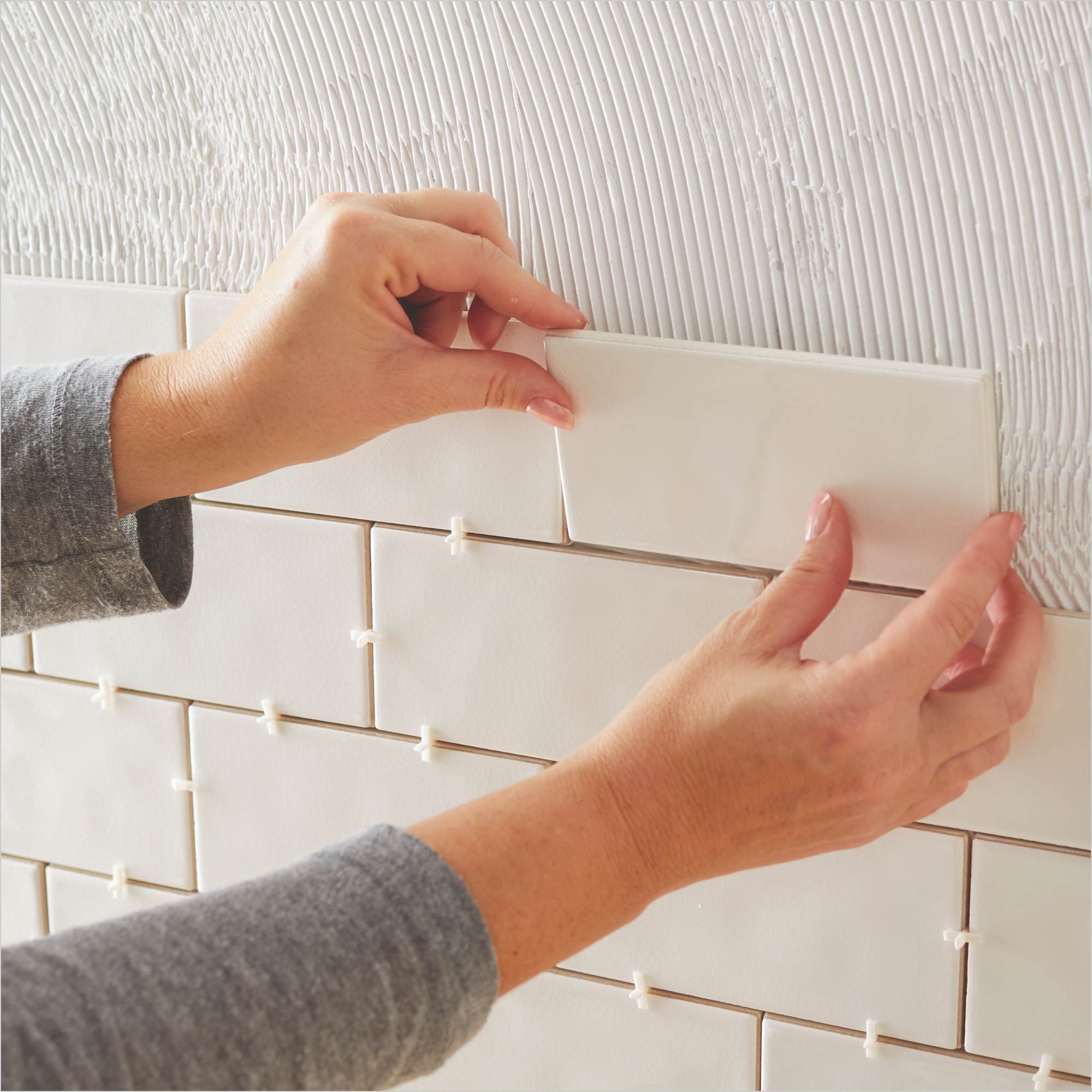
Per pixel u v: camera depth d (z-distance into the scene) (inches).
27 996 13.3
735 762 17.3
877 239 20.8
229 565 27.0
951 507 20.0
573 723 25.2
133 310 25.8
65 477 21.9
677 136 21.5
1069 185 19.3
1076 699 21.4
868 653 17.4
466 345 22.8
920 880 23.6
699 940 25.7
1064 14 18.5
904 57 19.6
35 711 29.8
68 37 24.7
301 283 20.2
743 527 21.8
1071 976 23.0
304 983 14.4
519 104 22.4
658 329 22.9
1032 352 20.3
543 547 24.4
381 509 25.4
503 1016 27.9
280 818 28.4
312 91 23.7
